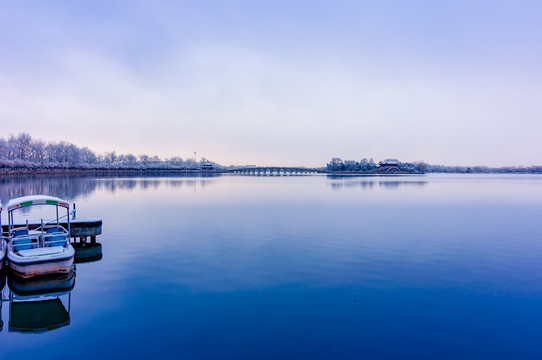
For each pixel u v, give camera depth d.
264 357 12.23
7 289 19.27
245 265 22.30
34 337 13.72
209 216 42.09
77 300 17.03
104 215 42.59
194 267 21.88
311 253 25.11
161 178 165.00
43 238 22.94
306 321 14.81
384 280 19.69
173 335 13.70
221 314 15.42
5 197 57.81
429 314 15.56
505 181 157.62
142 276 20.34
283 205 53.72
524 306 16.45
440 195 73.31
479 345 13.12
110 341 13.32
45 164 187.50
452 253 25.36
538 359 12.23
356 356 12.35
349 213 45.12
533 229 34.53
